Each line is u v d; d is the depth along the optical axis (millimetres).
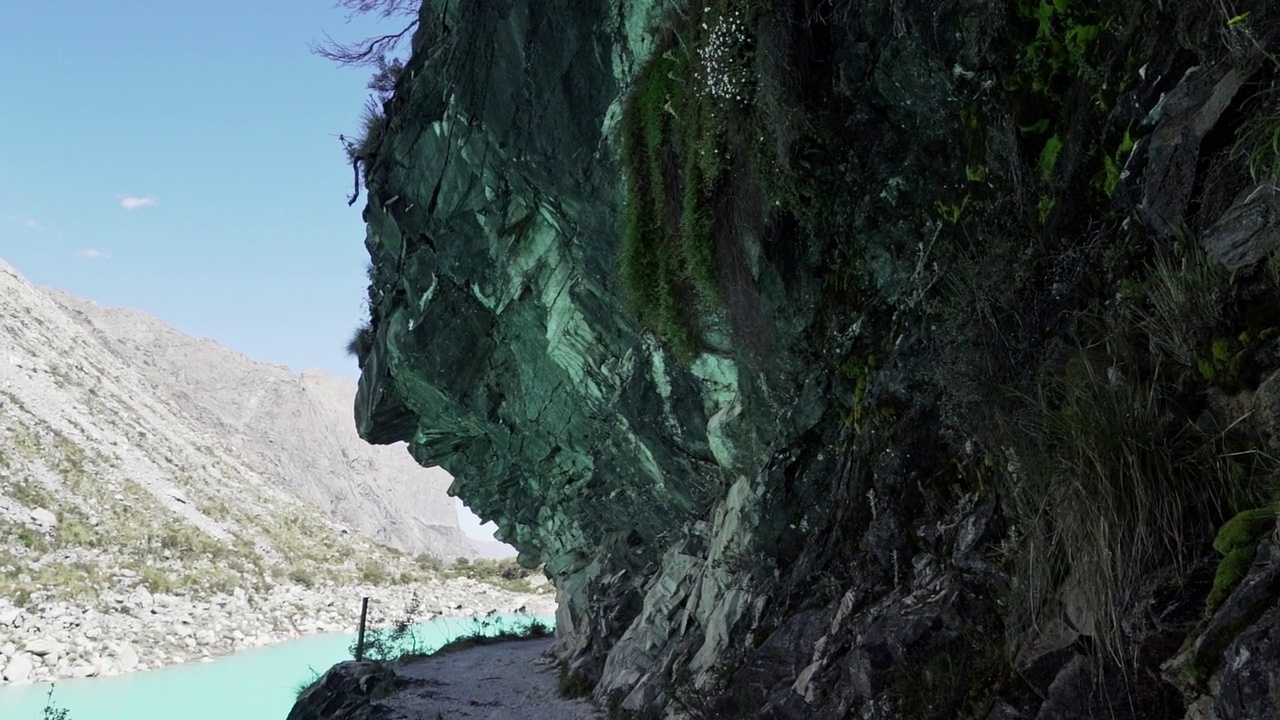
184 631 38844
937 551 4980
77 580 41250
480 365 13383
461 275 12562
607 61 8930
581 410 12109
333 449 183875
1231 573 2809
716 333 8383
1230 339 3119
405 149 12727
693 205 7652
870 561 5578
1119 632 3094
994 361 4441
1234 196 3252
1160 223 3564
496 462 16109
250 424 167750
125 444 65438
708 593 8906
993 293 4609
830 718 4938
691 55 7570
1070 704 3312
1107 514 3209
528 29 9703
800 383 7562
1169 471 3119
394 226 13680
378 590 56719
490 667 16953
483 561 79438
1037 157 4812
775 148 6879
